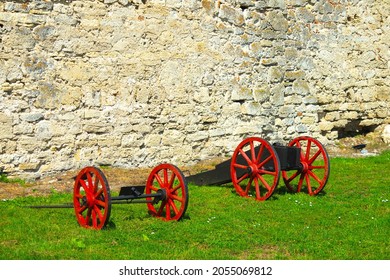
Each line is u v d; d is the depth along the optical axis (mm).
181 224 8570
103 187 7977
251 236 8188
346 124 16062
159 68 12703
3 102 10938
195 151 13242
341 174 12305
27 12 11195
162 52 12758
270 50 14484
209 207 9617
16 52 11078
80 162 11734
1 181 10820
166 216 8844
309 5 15297
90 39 11875
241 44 14008
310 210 9508
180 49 13023
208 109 13414
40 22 11312
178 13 13000
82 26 11797
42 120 11320
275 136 14508
